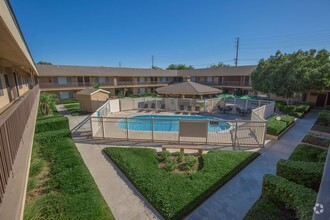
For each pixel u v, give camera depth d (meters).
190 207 4.86
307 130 12.53
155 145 9.76
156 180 6.05
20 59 8.33
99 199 5.18
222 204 5.15
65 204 4.87
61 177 6.21
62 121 11.73
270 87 20.42
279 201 4.67
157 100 21.56
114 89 37.59
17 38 4.32
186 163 7.27
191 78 42.38
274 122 11.71
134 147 9.27
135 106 21.94
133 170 6.71
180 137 10.45
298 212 3.90
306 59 19.08
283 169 5.50
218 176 6.30
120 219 4.66
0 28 3.11
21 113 5.12
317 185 4.95
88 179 6.12
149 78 43.44
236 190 5.79
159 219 4.68
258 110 13.80
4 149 2.87
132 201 5.32
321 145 9.35
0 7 2.38
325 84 17.48
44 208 4.68
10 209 2.46
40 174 6.69
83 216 4.50
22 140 4.91
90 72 34.72
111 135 11.03
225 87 35.38
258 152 8.62
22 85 17.55
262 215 4.36
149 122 13.45
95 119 11.48
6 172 2.92
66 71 32.06
